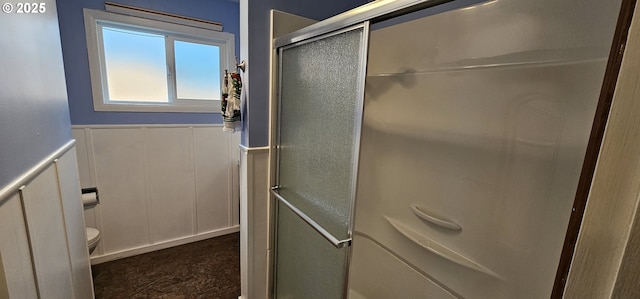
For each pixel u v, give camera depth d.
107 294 1.85
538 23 0.83
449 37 1.11
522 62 0.88
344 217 1.07
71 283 1.19
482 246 1.06
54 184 1.04
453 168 1.14
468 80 1.06
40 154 0.92
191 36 2.31
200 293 1.90
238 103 1.55
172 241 2.45
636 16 0.29
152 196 2.31
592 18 0.72
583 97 0.75
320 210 1.21
